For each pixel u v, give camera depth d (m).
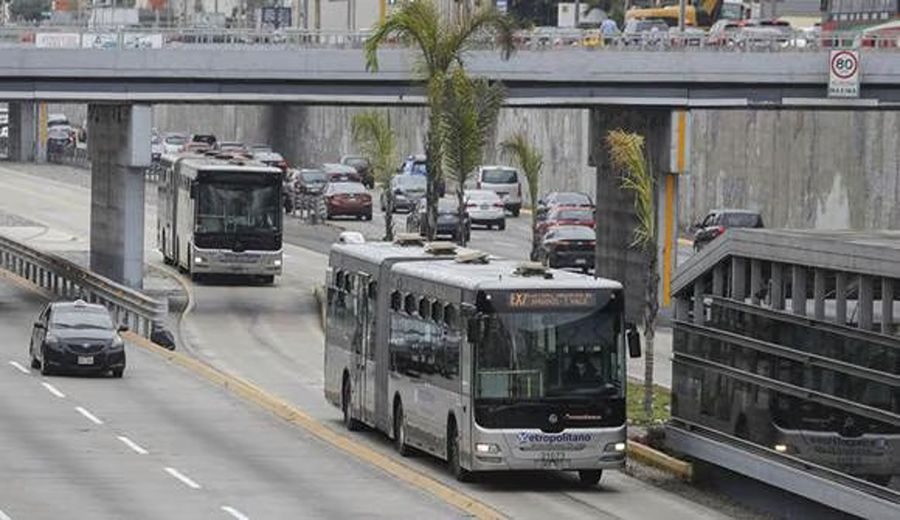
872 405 62.91
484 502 71.56
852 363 64.50
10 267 165.50
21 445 82.50
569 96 137.38
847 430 64.31
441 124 118.62
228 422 91.38
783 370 69.00
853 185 166.12
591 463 74.19
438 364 77.81
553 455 73.94
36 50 134.38
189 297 148.50
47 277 154.25
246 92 137.62
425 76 122.00
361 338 88.44
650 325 90.75
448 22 120.25
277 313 141.50
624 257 141.50
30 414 92.12
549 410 73.94
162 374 109.38
